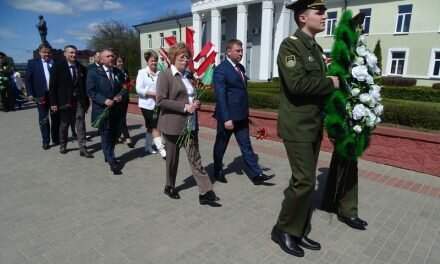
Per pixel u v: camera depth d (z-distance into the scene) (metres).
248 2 23.69
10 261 2.73
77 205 3.82
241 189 4.33
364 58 2.86
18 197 4.04
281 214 2.92
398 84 20.06
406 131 5.10
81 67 5.90
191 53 3.65
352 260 2.79
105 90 4.81
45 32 15.70
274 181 4.64
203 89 3.76
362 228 3.30
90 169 5.13
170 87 3.57
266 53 23.47
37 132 8.02
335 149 3.16
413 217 3.59
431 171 4.96
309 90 2.51
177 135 3.67
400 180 4.73
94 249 2.91
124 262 2.72
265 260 2.77
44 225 3.34
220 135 4.40
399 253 2.90
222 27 29.45
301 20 2.69
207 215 3.58
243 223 3.40
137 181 4.61
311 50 2.65
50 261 2.73
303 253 2.82
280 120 2.77
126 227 3.30
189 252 2.87
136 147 6.55
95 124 4.80
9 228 3.28
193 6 28.55
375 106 2.99
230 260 2.76
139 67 34.53
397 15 21.14
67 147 6.50
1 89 11.29
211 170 5.10
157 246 2.96
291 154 2.73
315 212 3.69
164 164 5.40
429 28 19.97
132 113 11.16
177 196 4.01
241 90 4.23
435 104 5.97
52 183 4.52
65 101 5.68
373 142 5.51
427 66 20.34
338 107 2.77
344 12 2.82
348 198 3.35
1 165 5.32
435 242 3.09
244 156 4.46
